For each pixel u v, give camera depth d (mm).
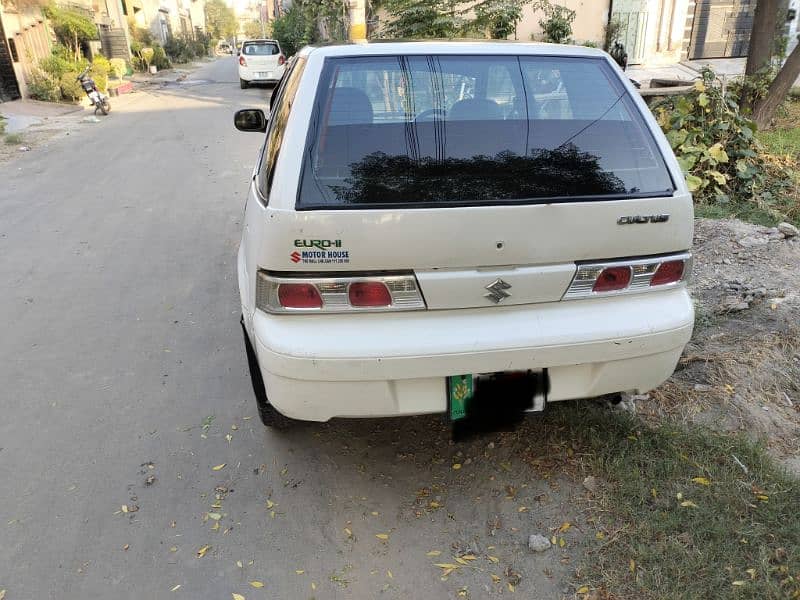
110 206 7270
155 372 3771
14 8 16000
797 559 2201
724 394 3146
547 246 2264
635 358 2420
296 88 2557
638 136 2500
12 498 2762
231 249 5789
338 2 9586
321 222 2145
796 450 2824
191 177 8547
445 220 2176
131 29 30219
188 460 2992
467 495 2695
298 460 2963
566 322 2336
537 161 2373
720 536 2303
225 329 4281
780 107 9625
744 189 6035
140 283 5078
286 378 2268
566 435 2939
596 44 13352
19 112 14578
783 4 9859
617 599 2143
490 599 2211
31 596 2275
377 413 2357
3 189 8180
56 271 5363
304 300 2213
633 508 2482
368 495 2729
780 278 4293
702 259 4812
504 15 9305
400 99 2463
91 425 3277
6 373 3787
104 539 2533
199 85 22359
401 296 2234
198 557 2438
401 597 2242
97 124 13625
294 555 2438
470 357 2268
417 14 8906
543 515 2549
